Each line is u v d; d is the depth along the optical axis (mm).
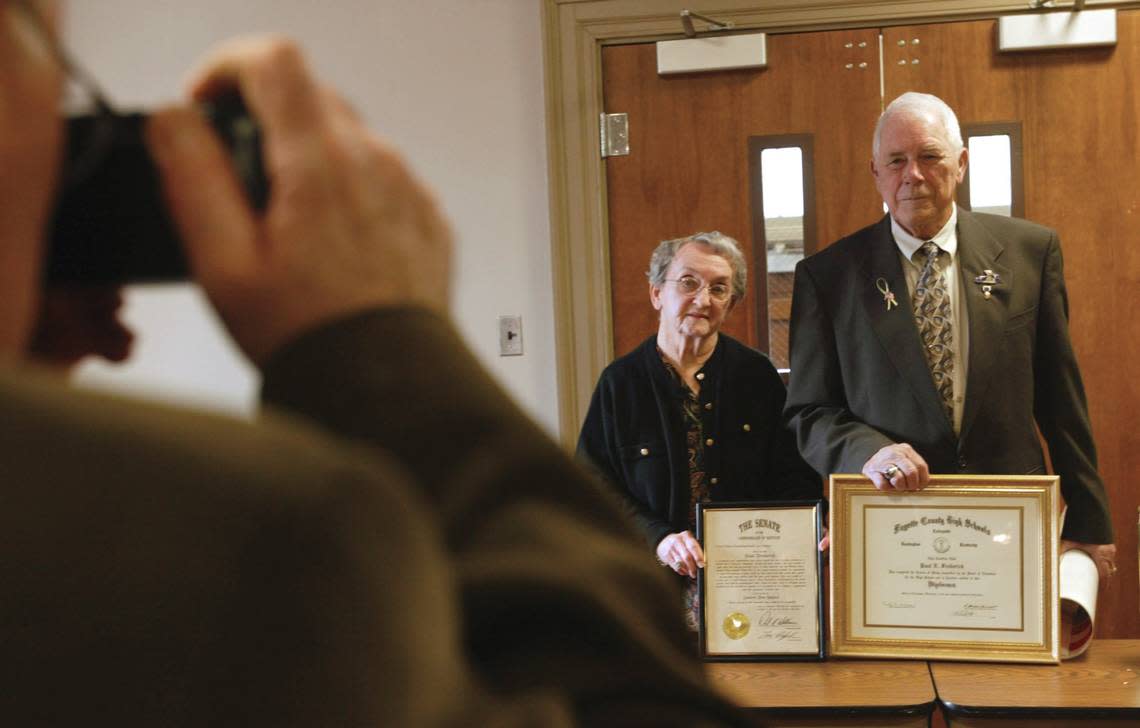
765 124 3623
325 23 3787
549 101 3666
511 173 3719
